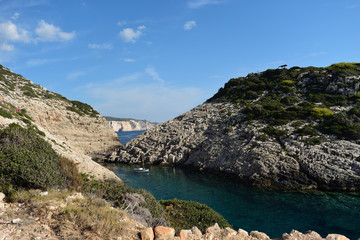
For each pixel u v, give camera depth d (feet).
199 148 188.24
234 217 85.40
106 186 54.60
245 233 31.89
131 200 49.37
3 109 100.73
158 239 28.07
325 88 199.21
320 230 73.36
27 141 46.26
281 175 124.88
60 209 31.19
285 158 129.59
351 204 94.94
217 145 174.50
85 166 111.45
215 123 207.62
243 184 131.44
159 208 55.26
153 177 155.33
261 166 131.34
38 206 31.12
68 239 24.79
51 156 47.62
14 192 34.42
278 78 253.03
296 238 29.30
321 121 152.76
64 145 127.34
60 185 42.93
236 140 165.68
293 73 252.83
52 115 239.71
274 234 72.08
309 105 176.14
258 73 299.38
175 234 30.07
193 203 71.31
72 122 258.78
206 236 30.17
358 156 117.39
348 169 114.42
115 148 280.72
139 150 219.82
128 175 161.99
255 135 157.99
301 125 154.40
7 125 80.38
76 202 33.88
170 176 157.38
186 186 131.23
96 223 28.48
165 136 223.92
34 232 25.58
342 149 123.95
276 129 156.56
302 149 132.05
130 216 37.50
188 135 209.05
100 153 256.93
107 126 297.53
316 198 103.96
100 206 34.27
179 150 197.26
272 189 120.78
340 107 164.45
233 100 248.32
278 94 219.41
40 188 39.04
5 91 213.25
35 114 218.79
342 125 141.69
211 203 101.71
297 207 93.61
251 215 86.84
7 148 41.73
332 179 114.52
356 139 128.26
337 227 74.95
